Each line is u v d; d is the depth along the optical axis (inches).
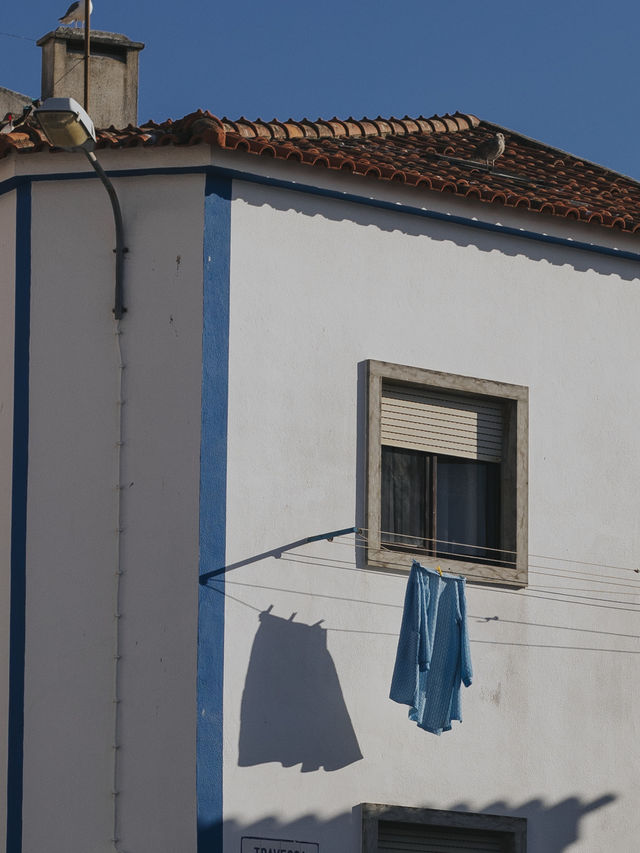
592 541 717.3
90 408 649.0
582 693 703.1
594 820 695.7
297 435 655.8
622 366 738.2
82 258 660.1
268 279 660.1
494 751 679.7
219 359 644.7
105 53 838.5
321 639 648.4
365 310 679.1
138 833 616.7
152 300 650.8
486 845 678.5
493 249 714.2
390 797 653.3
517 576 695.1
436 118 876.6
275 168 661.3
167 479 637.9
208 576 629.6
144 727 623.5
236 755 624.1
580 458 720.3
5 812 631.2
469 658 653.9
